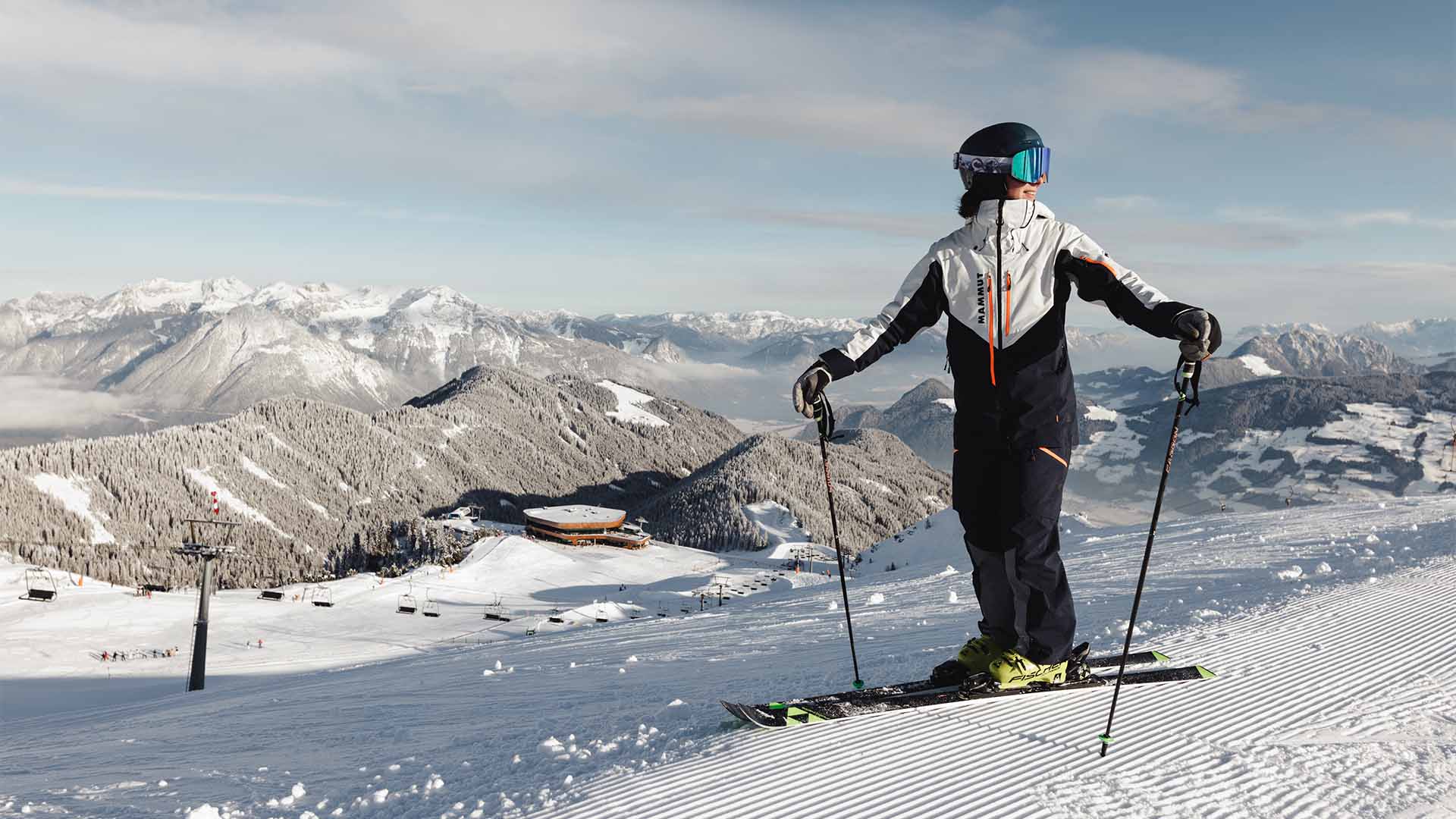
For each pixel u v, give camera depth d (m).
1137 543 16.09
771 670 6.17
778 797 2.74
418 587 122.50
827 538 179.25
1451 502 16.42
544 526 159.50
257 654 87.12
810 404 3.47
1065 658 3.62
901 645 6.86
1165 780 2.80
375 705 7.10
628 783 2.95
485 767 3.57
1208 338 2.88
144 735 7.07
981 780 2.82
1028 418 3.32
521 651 12.69
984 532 3.49
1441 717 3.44
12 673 78.38
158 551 180.50
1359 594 6.06
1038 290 3.29
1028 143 3.29
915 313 3.44
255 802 3.59
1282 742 3.16
